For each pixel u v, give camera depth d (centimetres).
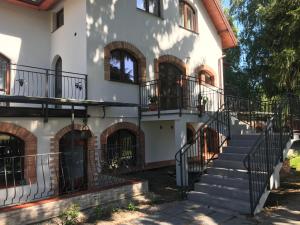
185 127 918
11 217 536
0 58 1048
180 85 1042
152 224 584
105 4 1011
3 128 738
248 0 2019
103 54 988
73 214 592
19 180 778
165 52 1215
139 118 1048
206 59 1422
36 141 794
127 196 722
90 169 893
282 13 1052
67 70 1035
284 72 1034
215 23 1486
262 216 619
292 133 793
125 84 1050
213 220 600
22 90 1075
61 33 1088
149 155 1095
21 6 1096
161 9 1227
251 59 1947
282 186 909
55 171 824
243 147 806
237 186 704
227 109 966
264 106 1008
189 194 748
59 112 834
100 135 941
